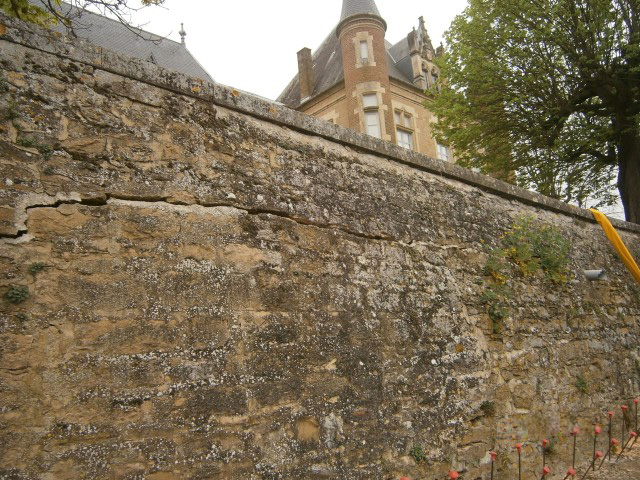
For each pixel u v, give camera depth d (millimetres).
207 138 3793
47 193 3037
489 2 13234
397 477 4086
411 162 5383
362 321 4309
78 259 3045
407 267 4891
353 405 4012
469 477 4641
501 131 14406
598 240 7949
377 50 21906
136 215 3314
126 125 3432
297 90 26750
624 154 13438
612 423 6535
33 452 2682
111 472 2865
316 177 4426
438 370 4742
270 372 3615
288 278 3932
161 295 3275
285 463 3510
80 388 2881
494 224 6195
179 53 19078
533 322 6020
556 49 12789
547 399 5770
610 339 7125
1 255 2812
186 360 3268
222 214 3697
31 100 3105
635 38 11945
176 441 3104
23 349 2762
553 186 15070
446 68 14438
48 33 3279
